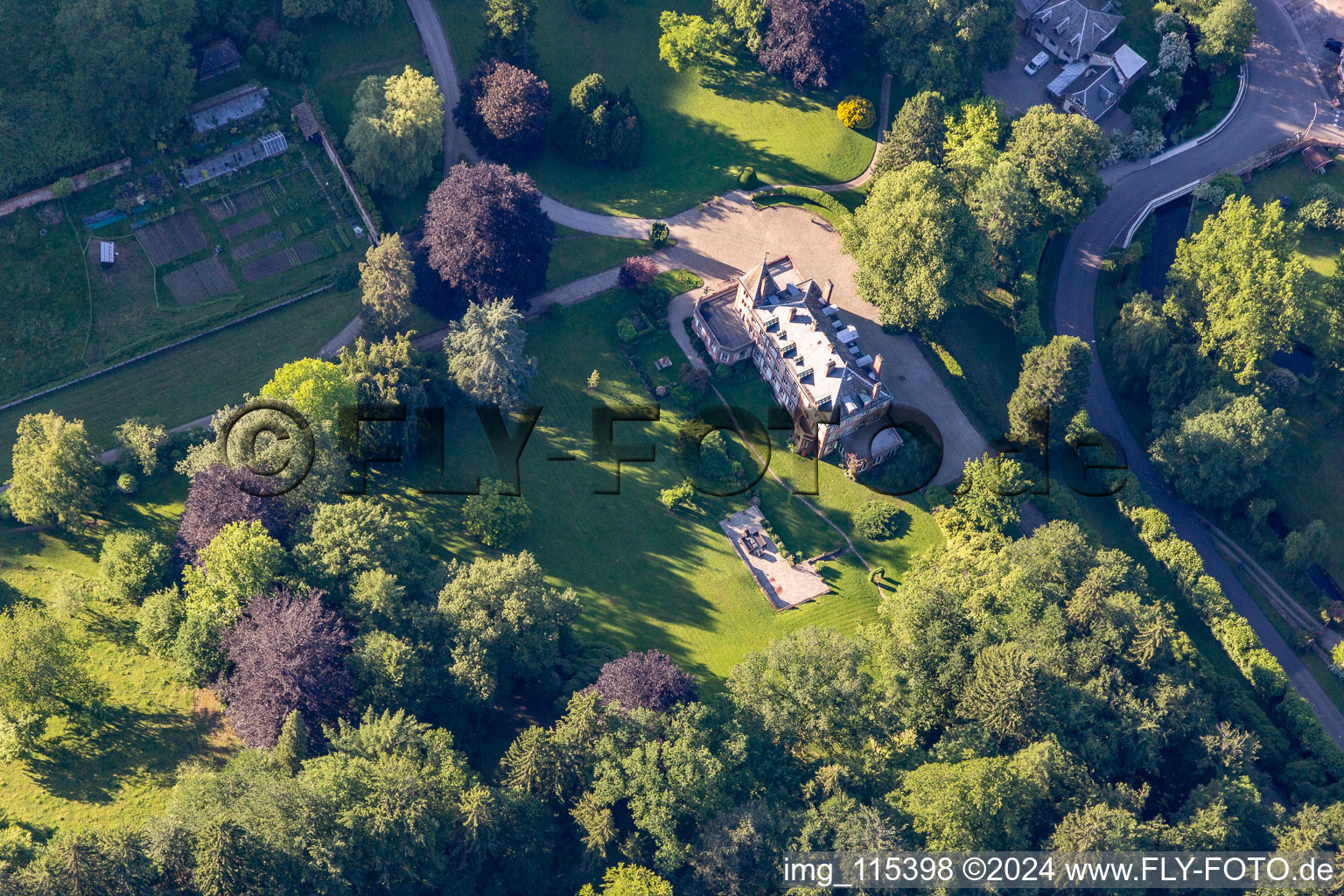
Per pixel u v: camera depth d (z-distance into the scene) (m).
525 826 128.88
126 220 173.75
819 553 165.75
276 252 176.12
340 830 121.25
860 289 178.50
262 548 138.75
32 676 132.38
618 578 160.88
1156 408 184.50
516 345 163.25
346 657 135.25
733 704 140.62
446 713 139.00
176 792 128.00
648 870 127.44
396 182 180.50
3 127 170.38
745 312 175.12
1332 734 166.62
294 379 156.75
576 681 145.75
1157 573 173.12
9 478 157.50
